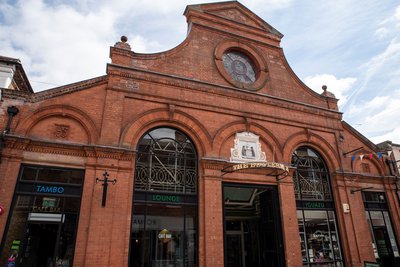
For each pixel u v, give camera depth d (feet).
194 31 46.26
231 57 48.93
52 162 31.73
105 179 32.04
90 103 35.35
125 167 33.94
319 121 50.29
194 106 40.73
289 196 42.16
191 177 38.24
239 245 50.83
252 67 50.31
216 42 47.42
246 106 44.52
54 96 33.91
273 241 41.11
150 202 34.68
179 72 42.22
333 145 50.08
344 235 44.42
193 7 47.62
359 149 50.72
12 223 28.66
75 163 32.53
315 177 47.19
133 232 32.81
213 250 34.73
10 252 27.84
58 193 31.19
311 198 45.42
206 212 36.01
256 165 35.73
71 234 30.42
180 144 39.14
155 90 39.11
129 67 38.22
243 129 43.16
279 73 50.96
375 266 37.50
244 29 50.88
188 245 35.09
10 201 28.68
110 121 35.14
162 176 36.63
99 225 30.60
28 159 30.86
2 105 31.55
